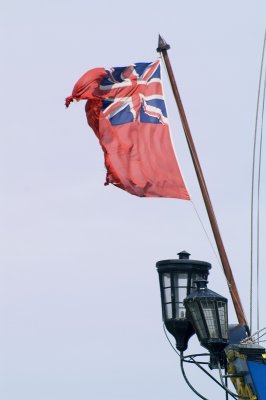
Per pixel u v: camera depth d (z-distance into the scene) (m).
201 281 56.75
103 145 78.31
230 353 57.81
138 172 76.00
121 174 76.00
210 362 56.69
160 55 79.44
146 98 81.00
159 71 81.81
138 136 78.88
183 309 58.34
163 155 76.94
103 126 79.75
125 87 81.00
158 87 81.31
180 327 58.19
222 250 69.00
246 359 57.59
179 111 75.56
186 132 74.31
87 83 80.81
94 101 80.75
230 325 63.06
